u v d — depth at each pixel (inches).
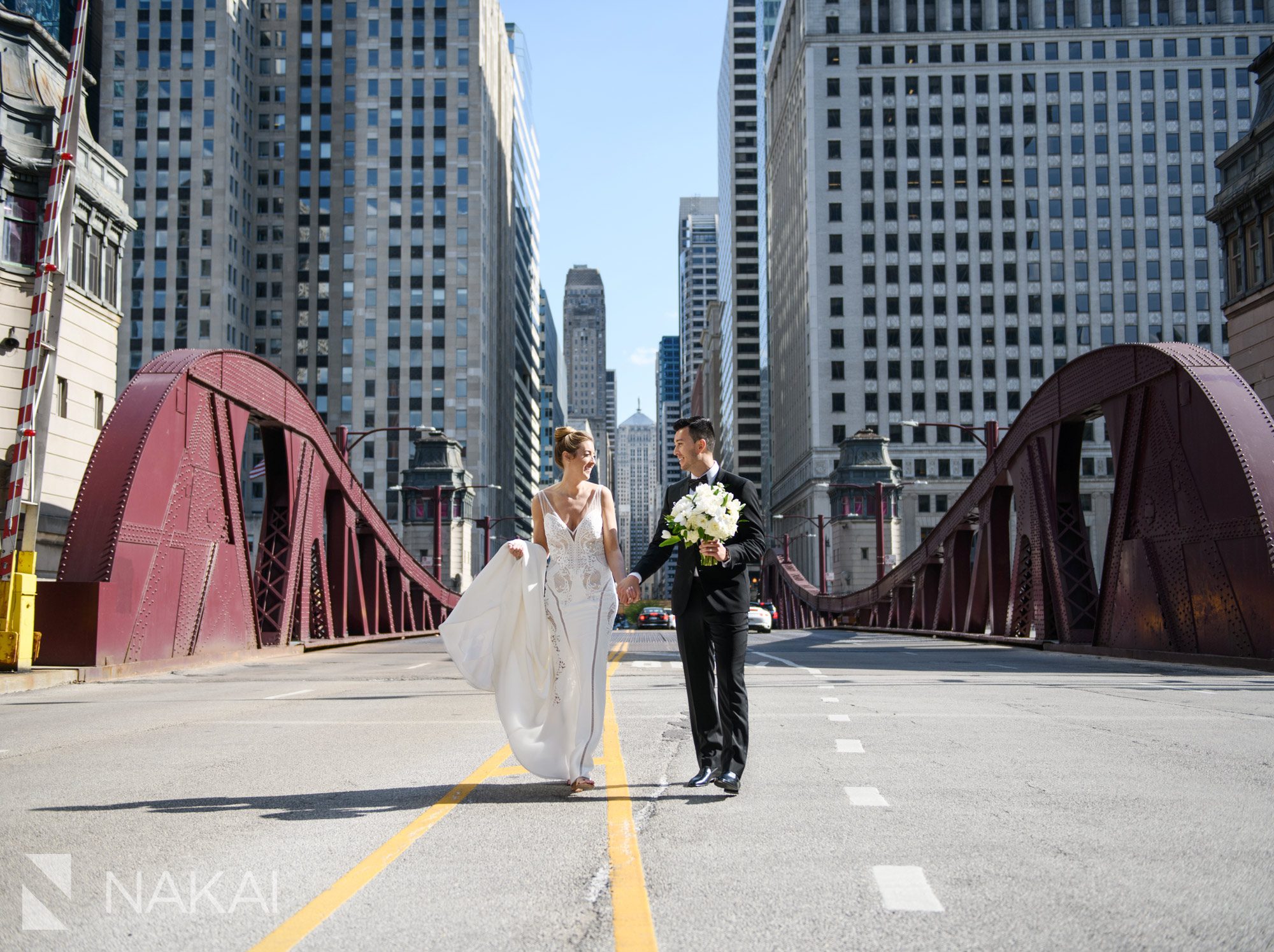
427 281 4045.3
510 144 5236.2
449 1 4156.0
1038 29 4047.7
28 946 139.2
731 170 6825.8
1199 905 151.7
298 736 354.9
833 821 207.6
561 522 245.1
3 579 614.5
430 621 1827.0
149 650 733.3
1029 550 1025.5
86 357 1214.3
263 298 4338.1
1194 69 4015.8
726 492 239.1
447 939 139.5
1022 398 3929.6
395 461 3969.0
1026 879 165.8
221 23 4060.0
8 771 283.7
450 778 264.1
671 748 312.8
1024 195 4013.3
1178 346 764.6
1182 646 748.0
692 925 144.3
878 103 4067.4
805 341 4185.5
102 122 4001.0
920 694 489.7
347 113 4448.8
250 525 4084.6
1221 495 692.7
